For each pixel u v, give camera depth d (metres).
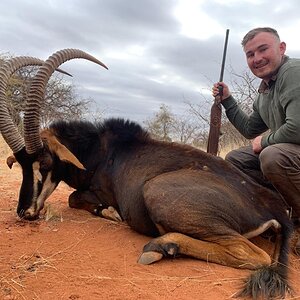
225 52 2.17
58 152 1.73
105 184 1.82
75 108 6.46
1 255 1.32
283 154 1.42
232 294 1.10
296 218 1.55
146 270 1.23
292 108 1.42
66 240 1.50
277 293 1.10
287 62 1.51
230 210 1.35
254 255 1.27
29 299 1.03
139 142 1.76
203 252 1.30
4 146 4.05
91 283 1.12
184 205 1.35
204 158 1.59
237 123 1.99
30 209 1.74
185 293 1.09
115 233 1.61
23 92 5.19
